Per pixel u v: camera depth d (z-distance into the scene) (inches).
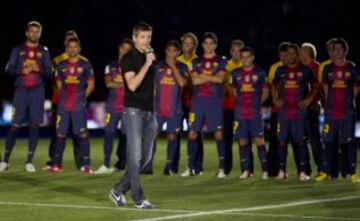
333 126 548.7
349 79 546.9
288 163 716.0
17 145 916.0
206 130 579.5
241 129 567.5
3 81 1242.0
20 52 593.6
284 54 564.4
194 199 439.5
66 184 509.7
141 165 403.9
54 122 613.6
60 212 389.7
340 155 562.9
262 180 547.5
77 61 593.9
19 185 503.2
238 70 567.8
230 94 595.2
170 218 370.0
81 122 593.9
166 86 589.6
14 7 1279.5
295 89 559.8
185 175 579.5
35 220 366.3
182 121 599.8
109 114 598.9
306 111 560.7
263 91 565.6
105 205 413.7
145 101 392.8
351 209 400.5
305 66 560.7
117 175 569.9
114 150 860.6
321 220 366.0
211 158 755.4
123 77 392.5
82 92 596.1
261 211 393.7
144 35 391.9
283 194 462.6
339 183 525.7
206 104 579.5
